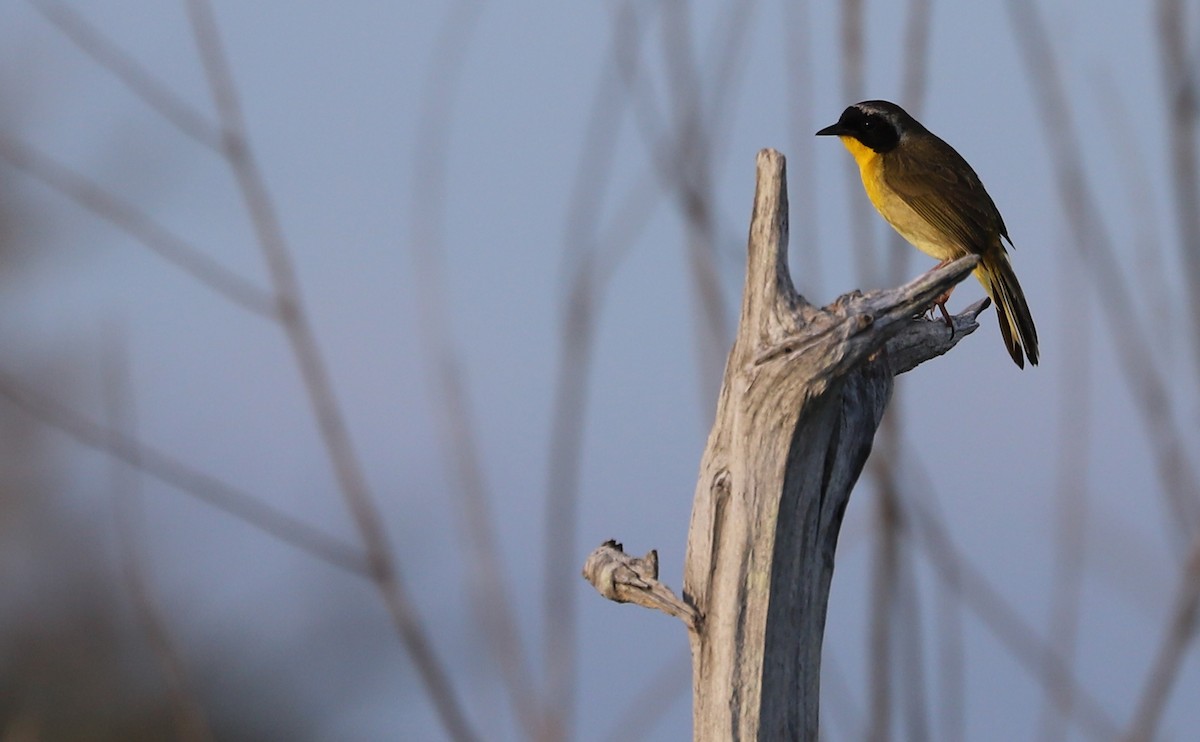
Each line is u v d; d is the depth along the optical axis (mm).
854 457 6547
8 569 16219
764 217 6301
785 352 6145
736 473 6324
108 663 15992
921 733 6723
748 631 6289
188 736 7504
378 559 6832
